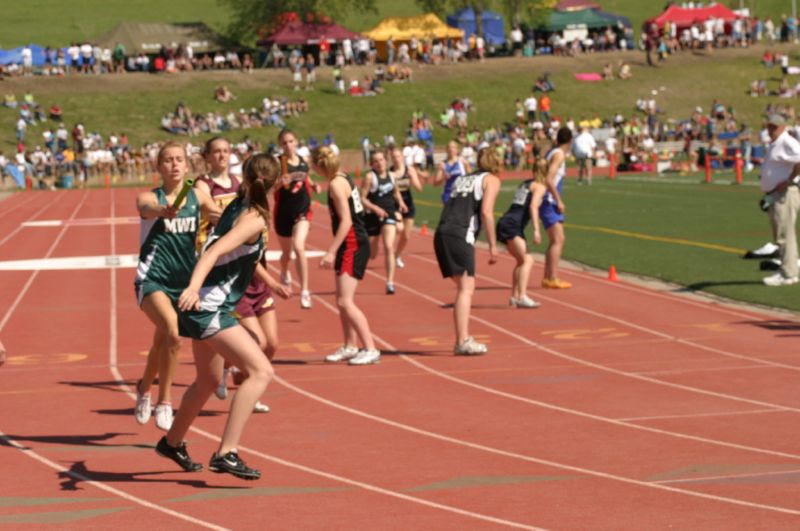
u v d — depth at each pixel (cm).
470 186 1748
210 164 1481
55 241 3994
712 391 1453
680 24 11825
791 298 2231
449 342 1878
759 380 1514
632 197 5244
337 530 893
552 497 986
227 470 1025
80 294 2586
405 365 1681
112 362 1761
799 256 2752
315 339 1933
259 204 1020
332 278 2786
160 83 10225
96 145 8862
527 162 9088
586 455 1145
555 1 11950
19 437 1270
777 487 1000
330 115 10006
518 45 11769
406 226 2916
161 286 1165
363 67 10875
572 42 11656
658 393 1449
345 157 9419
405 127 9906
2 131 9081
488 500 980
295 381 1570
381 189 2472
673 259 2922
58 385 1576
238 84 10369
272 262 3133
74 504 988
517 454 1156
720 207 4519
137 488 1042
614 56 11581
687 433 1233
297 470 1103
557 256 2483
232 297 1030
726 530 871
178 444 1095
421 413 1362
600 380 1542
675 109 10669
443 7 12038
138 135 9350
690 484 1020
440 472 1088
